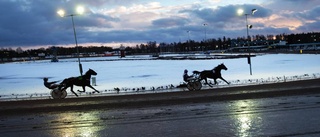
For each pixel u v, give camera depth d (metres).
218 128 9.04
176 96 16.27
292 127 8.74
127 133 9.02
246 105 12.59
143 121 10.53
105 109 13.27
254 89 17.55
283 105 12.14
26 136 9.24
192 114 11.30
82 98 17.14
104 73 44.62
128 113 12.11
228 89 18.16
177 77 32.81
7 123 11.30
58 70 60.22
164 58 93.31
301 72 31.19
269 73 31.80
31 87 29.88
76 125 10.37
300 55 67.56
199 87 19.28
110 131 9.34
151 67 53.16
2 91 27.30
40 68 73.75
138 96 16.95
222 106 12.64
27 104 15.80
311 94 14.69
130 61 89.38
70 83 18.00
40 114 12.84
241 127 9.02
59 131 9.65
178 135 8.53
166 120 10.50
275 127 8.84
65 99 17.09
